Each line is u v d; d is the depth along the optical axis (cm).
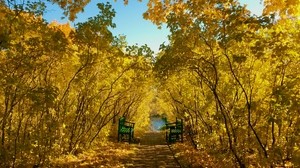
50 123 1042
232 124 962
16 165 888
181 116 2080
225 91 1012
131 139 2394
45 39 835
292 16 736
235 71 979
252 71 956
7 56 770
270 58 837
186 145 1844
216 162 1105
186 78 1423
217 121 1096
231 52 891
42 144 991
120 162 1297
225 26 780
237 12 729
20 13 791
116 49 1214
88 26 1044
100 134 1791
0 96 916
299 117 677
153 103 4575
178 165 1255
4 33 700
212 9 807
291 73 807
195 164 1189
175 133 2236
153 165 1261
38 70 1017
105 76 1389
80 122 1420
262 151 859
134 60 1423
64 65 1190
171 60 916
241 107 937
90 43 1072
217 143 1227
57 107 1141
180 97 1702
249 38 762
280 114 696
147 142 2361
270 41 729
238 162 911
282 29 758
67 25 1238
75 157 1264
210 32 841
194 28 861
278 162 798
